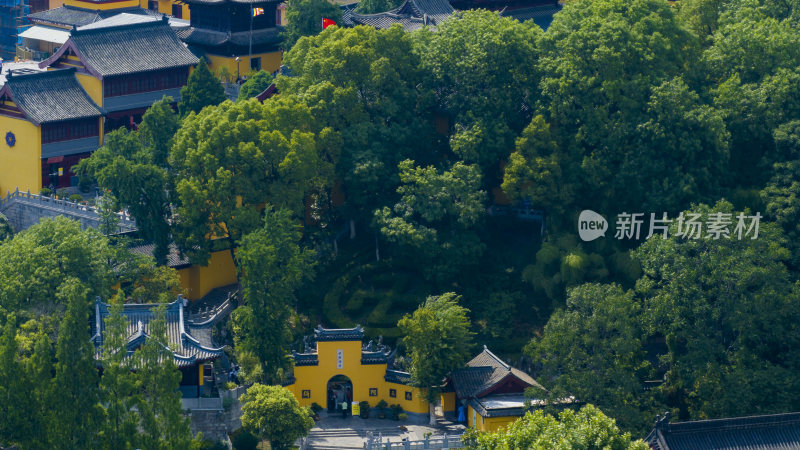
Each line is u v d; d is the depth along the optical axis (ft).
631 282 480.64
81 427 379.14
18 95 600.39
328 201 532.73
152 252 515.91
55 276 461.37
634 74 506.07
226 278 530.27
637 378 432.66
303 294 505.66
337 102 520.01
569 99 501.56
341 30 546.67
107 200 523.29
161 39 651.25
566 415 365.61
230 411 440.45
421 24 633.61
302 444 432.25
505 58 520.01
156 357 388.78
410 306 497.46
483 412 431.84
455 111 527.81
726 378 425.28
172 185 516.32
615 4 523.70
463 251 495.41
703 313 437.58
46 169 604.49
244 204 501.56
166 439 382.22
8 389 384.47
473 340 485.56
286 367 456.04
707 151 490.90
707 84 529.45
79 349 382.22
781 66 523.29
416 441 426.10
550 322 433.07
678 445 377.71
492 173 532.32
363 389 465.47
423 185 495.41
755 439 381.19
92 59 621.31
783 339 441.27
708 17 590.14
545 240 511.81
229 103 520.42
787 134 492.54
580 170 498.69
